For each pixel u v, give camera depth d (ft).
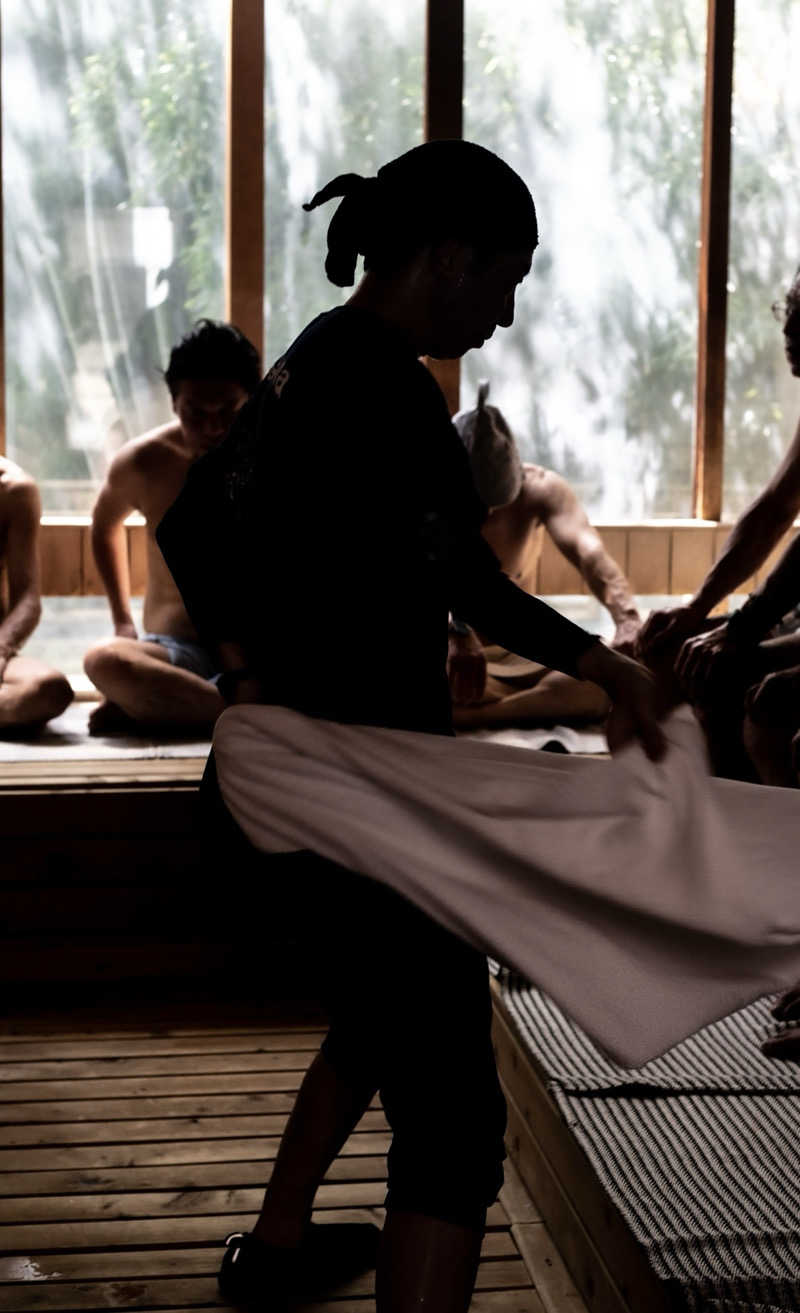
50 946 9.88
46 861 9.80
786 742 8.21
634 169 13.06
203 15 12.35
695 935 4.75
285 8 12.37
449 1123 4.71
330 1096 5.95
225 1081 8.49
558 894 4.73
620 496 13.43
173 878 9.98
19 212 12.28
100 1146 7.58
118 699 11.35
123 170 12.41
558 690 11.74
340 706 4.96
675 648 9.42
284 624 4.97
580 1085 6.70
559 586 13.21
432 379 4.88
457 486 4.79
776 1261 5.17
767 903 4.79
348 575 4.83
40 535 12.53
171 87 12.39
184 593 5.41
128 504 11.90
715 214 13.08
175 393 10.75
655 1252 5.22
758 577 13.62
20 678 11.32
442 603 5.04
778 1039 7.13
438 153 4.91
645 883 4.70
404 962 4.78
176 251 12.58
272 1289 6.12
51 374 12.53
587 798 4.78
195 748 10.98
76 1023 9.38
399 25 12.57
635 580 13.34
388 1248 4.75
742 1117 6.46
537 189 12.94
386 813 4.80
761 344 13.48
